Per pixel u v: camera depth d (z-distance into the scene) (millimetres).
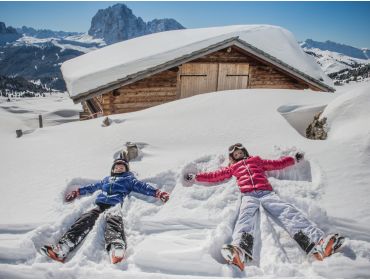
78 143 6430
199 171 5105
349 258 3316
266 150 5535
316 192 4414
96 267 3334
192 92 11883
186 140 6199
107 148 6082
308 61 17484
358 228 3764
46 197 4562
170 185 4840
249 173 4488
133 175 4898
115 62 11500
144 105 11094
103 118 7906
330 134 6078
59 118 27109
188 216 4051
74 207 4289
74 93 9727
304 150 5383
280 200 4070
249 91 8305
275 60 12211
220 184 4738
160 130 6629
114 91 10531
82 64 14148
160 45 13320
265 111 7047
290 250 3568
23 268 3258
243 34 16906
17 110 34469
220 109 7312
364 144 5242
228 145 5879
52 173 5266
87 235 3824
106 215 4023
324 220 3865
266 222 3879
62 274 3191
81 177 4980
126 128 6824
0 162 5812
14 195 4648
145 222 3996
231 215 3973
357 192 4359
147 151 5930
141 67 10570
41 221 4020
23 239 3607
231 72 12328
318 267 3213
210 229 3887
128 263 3402
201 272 3256
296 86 13328
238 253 3236
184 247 3537
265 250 3551
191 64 11609
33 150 6305
